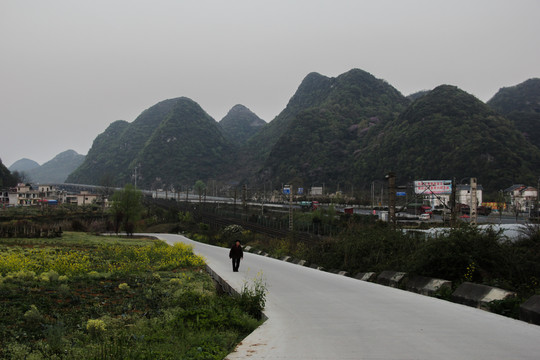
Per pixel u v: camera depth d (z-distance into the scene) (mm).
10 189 146250
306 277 16891
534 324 8484
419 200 85688
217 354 6562
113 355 6426
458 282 13000
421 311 9781
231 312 9234
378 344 6895
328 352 6473
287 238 38000
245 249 37844
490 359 6020
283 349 6680
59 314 9406
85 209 114125
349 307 10344
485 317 9070
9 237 41906
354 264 20188
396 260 16969
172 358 6301
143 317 9508
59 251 27953
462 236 14031
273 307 10398
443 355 6234
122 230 69562
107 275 16062
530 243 15781
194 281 15820
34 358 6426
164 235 62344
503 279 12664
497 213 78000
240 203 127125
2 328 8133
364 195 117125
